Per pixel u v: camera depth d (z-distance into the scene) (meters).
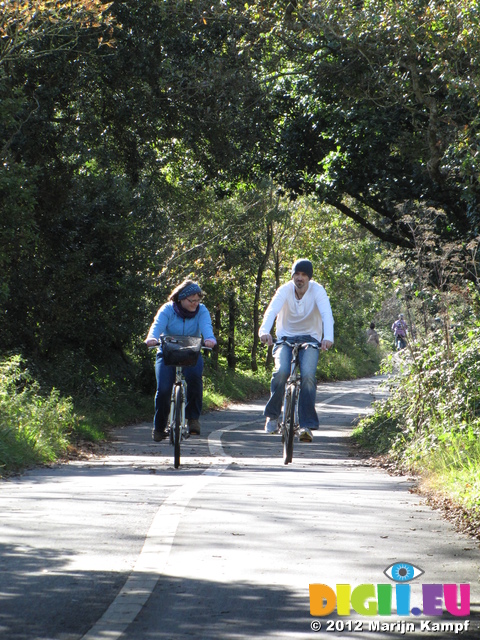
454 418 24.92
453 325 28.59
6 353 41.22
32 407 29.88
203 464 26.03
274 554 12.79
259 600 10.60
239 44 40.59
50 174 45.19
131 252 48.28
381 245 53.69
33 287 44.75
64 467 24.61
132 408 46.78
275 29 37.88
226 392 65.25
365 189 42.06
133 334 48.50
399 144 37.62
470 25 30.30
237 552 12.88
